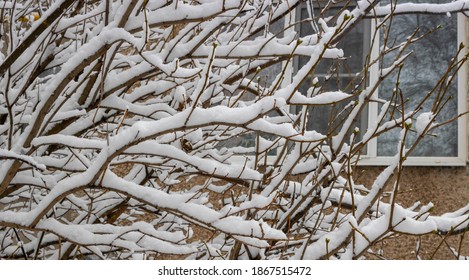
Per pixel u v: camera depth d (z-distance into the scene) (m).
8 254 5.59
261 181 4.69
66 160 4.47
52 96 4.11
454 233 4.25
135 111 4.63
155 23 4.09
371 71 8.05
